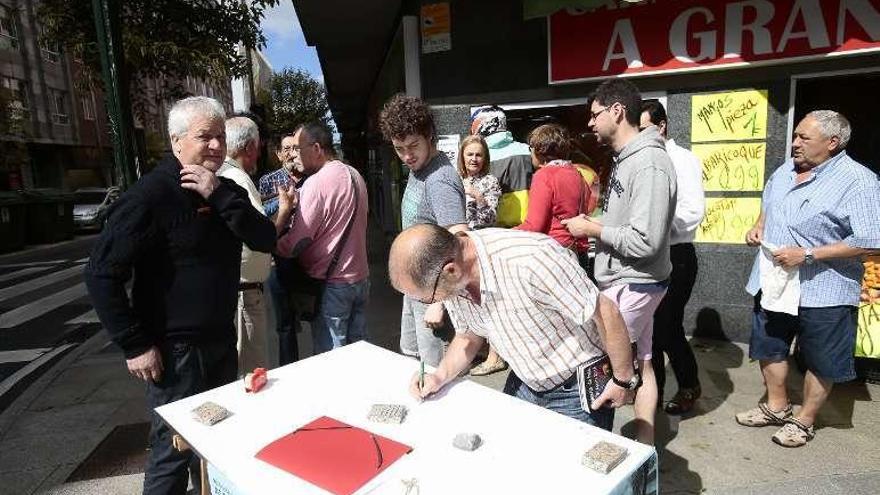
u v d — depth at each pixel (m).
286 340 3.37
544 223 2.96
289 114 23.62
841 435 2.91
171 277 1.97
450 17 4.73
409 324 2.99
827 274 2.64
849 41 3.69
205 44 5.70
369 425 1.52
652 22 4.12
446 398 1.67
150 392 2.06
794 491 2.47
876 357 3.39
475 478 1.25
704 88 4.18
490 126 3.88
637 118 2.40
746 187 4.15
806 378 2.80
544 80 4.58
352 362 1.98
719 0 3.93
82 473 2.84
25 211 13.54
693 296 4.41
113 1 2.48
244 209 2.08
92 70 5.56
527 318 1.62
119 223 1.86
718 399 3.37
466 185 3.40
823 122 2.61
